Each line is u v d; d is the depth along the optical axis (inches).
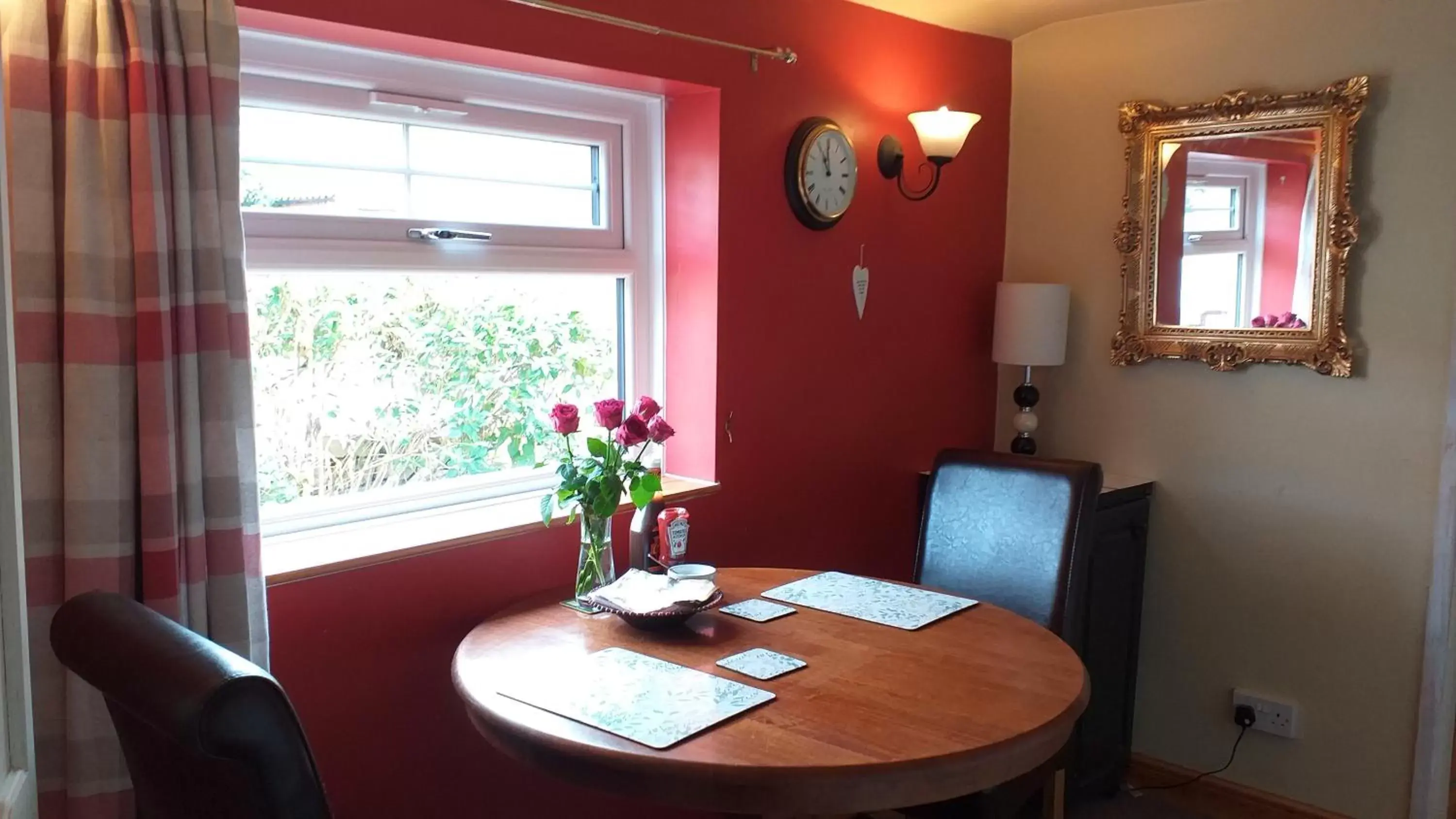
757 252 104.4
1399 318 107.4
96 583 60.7
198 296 64.1
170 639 45.7
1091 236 129.0
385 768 80.6
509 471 97.5
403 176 87.3
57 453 60.7
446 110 87.9
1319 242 110.2
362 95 83.1
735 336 103.3
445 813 84.8
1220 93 117.7
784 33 104.7
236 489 65.8
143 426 61.6
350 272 83.4
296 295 82.1
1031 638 76.5
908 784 55.4
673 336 105.2
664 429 83.4
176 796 48.8
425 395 90.8
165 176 62.4
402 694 81.0
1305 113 110.1
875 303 118.8
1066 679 68.2
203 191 63.6
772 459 108.9
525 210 96.2
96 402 60.2
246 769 41.8
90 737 61.0
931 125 113.5
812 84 108.2
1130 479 126.0
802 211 107.1
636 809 100.0
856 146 113.9
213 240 64.1
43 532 60.4
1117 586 119.8
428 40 78.5
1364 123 108.0
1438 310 105.0
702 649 73.0
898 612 81.8
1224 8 116.6
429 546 81.0
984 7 118.6
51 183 59.8
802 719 61.0
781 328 108.1
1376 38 107.0
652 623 75.3
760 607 82.4
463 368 93.3
